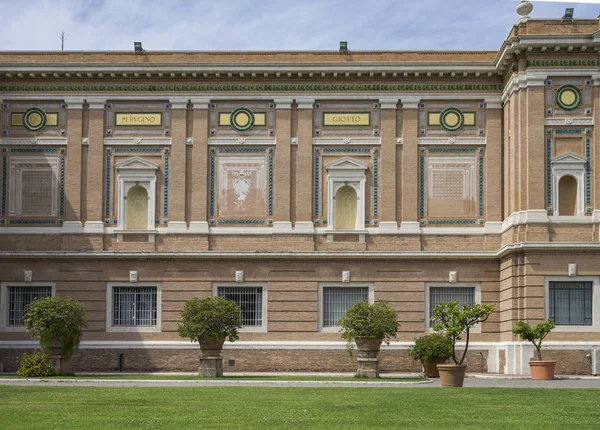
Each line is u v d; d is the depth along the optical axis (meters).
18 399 29.20
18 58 52.50
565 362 47.12
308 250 51.09
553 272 47.44
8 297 51.53
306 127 51.88
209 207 51.75
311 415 24.66
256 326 51.00
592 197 48.06
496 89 52.00
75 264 51.44
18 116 52.25
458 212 51.50
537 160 48.06
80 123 52.09
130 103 52.38
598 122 48.22
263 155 51.91
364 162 51.81
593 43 48.00
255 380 39.97
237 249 51.34
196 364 50.50
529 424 22.95
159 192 51.84
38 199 51.94
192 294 51.12
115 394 31.14
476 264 51.06
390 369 50.12
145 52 52.56
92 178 51.94
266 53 52.53
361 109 52.06
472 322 37.06
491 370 49.91
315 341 50.66
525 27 48.59
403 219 51.44
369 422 23.27
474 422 23.36
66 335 44.69
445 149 51.81
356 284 51.06
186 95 52.12
